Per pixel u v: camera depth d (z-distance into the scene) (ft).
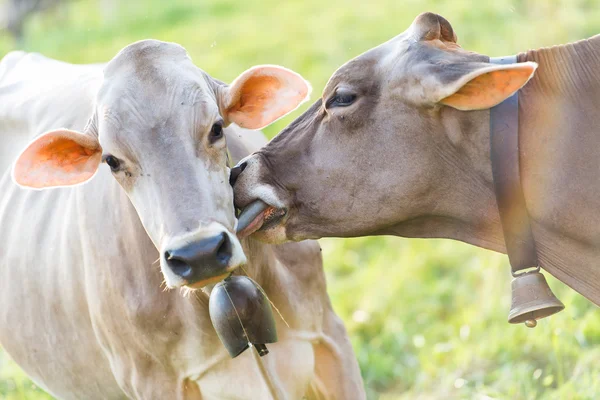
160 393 27.55
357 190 25.70
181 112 24.03
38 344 31.37
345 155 25.63
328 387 29.14
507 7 72.49
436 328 43.32
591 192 24.54
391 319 45.09
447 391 38.04
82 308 29.01
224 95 25.82
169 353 27.17
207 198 23.49
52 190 31.37
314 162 25.86
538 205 24.82
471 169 25.26
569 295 40.24
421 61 24.73
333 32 90.02
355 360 29.73
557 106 24.93
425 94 24.38
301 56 84.38
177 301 26.63
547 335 37.04
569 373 35.99
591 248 24.95
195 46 101.09
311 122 26.27
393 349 43.11
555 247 25.26
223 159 24.48
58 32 133.18
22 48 127.34
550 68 25.23
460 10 79.56
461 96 24.09
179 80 24.43
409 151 25.21
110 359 28.63
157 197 23.59
